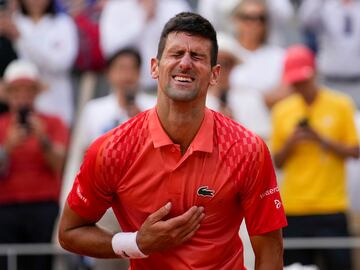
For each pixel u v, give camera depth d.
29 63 28.67
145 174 13.69
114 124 25.58
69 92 30.44
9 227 25.08
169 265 14.02
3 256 23.80
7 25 28.97
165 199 13.71
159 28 31.09
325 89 27.80
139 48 30.94
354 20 31.53
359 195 27.66
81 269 24.66
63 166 26.05
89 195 14.05
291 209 25.05
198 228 13.65
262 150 13.80
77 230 14.35
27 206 25.20
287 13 31.66
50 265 24.11
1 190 25.19
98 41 30.83
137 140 13.73
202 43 13.27
